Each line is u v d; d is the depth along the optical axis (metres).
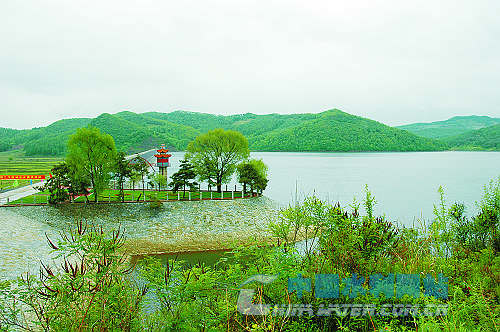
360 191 94.38
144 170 65.31
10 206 49.03
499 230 12.38
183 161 54.16
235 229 46.53
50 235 41.09
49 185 50.62
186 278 7.80
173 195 56.91
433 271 8.66
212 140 62.66
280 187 103.25
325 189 98.75
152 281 7.69
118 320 6.80
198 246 41.84
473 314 7.07
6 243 36.56
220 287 8.52
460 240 12.38
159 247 40.94
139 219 46.69
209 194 59.06
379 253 9.27
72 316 6.73
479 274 9.22
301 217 9.92
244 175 59.34
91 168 51.03
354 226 9.48
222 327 7.29
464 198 80.50
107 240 7.37
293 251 8.78
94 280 6.98
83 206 49.03
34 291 6.99
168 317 7.24
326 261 8.84
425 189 100.25
